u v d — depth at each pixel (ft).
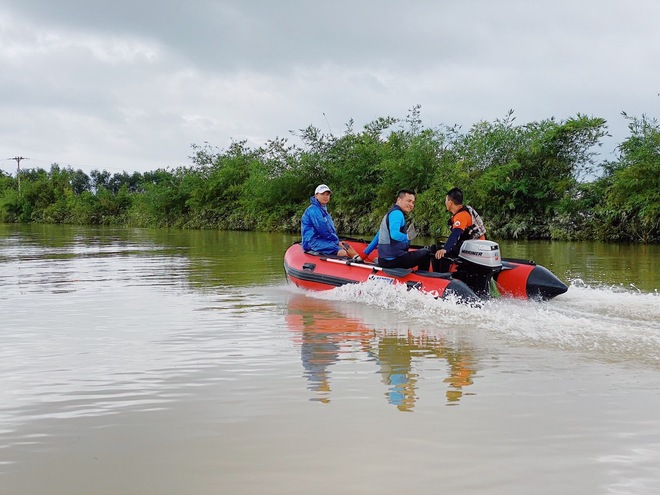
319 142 112.68
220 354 16.85
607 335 18.75
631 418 11.37
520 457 9.65
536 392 13.02
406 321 21.54
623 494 8.45
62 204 201.36
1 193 240.53
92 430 11.06
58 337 19.42
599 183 77.66
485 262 24.91
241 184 133.69
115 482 8.99
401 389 13.32
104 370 15.24
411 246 29.17
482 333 19.27
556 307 23.84
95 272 39.78
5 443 10.49
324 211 32.07
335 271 28.58
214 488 8.75
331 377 14.35
